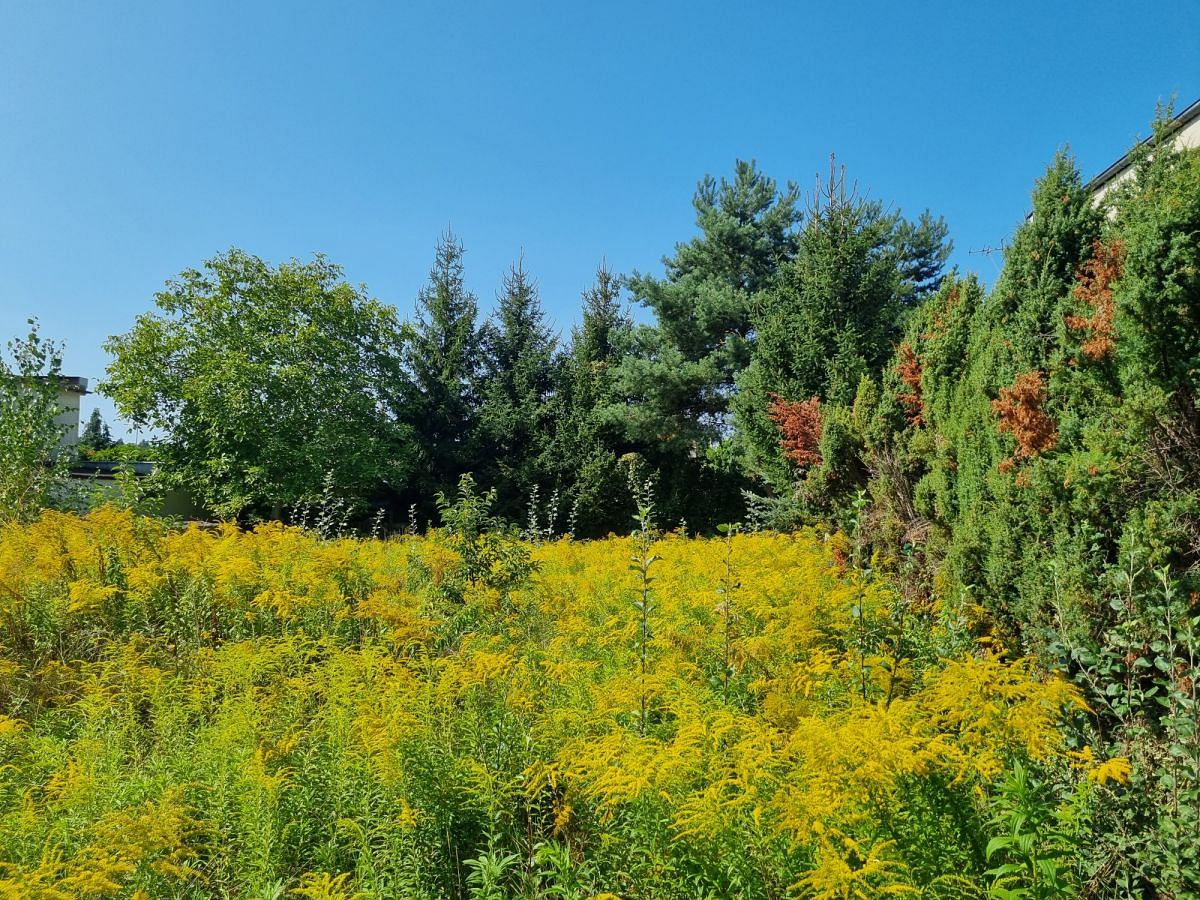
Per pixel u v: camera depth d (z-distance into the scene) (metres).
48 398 13.12
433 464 27.30
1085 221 6.22
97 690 4.28
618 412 25.67
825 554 7.53
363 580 6.93
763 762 2.59
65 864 2.56
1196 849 2.45
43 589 6.01
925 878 2.25
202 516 24.75
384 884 2.65
